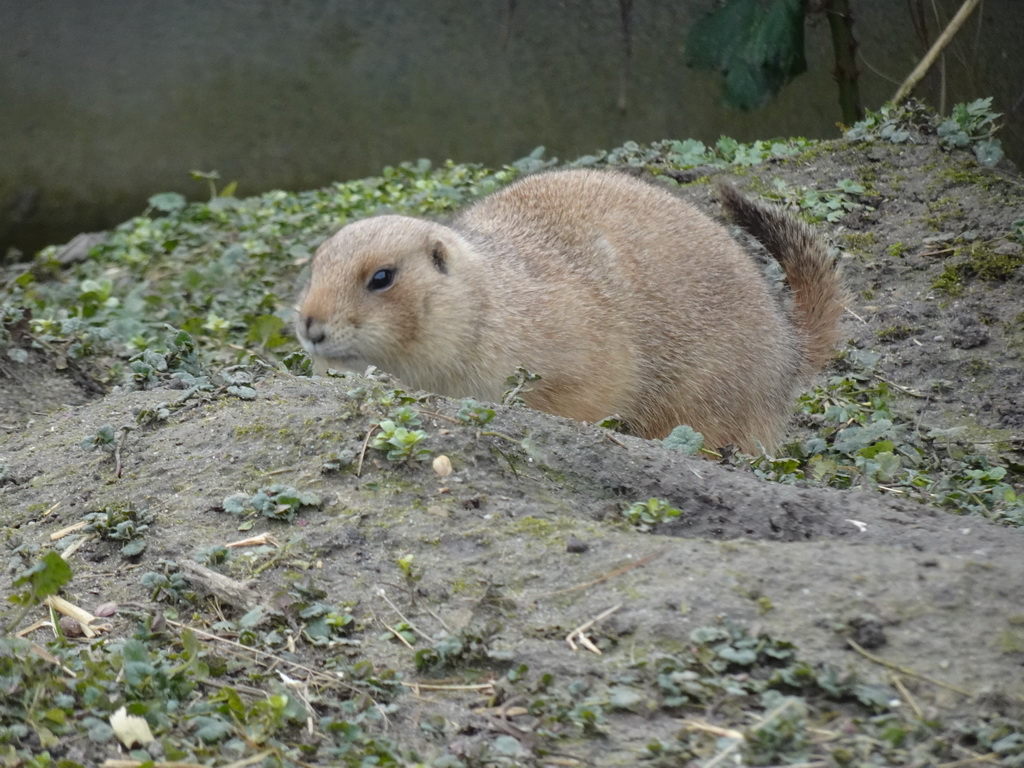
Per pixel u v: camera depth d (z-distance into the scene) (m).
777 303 12.14
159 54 24.31
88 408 8.91
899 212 14.69
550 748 5.38
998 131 18.25
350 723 5.55
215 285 15.92
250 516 7.15
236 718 5.61
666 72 22.44
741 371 11.30
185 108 24.50
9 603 6.62
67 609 6.54
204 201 24.64
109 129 24.25
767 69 16.28
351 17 24.31
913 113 16.05
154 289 16.31
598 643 5.96
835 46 17.77
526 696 5.70
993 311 13.08
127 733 5.45
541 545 6.69
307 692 5.85
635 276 10.84
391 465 7.40
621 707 5.56
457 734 5.55
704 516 7.36
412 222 10.39
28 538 7.29
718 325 11.14
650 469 7.69
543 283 10.38
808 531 7.28
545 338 10.11
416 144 24.42
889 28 19.94
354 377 8.62
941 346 12.70
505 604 6.29
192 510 7.29
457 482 7.27
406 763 5.33
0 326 11.26
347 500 7.17
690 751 5.26
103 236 19.95
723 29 16.20
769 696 5.47
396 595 6.45
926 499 9.01
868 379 12.38
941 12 19.05
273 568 6.70
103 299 15.35
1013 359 12.43
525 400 10.16
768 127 21.78
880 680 5.51
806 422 11.83
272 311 14.84
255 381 8.80
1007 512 8.60
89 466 7.94
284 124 24.77
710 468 7.91
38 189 24.08
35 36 23.81
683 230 11.38
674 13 22.20
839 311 12.34
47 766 5.21
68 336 12.19
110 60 24.16
